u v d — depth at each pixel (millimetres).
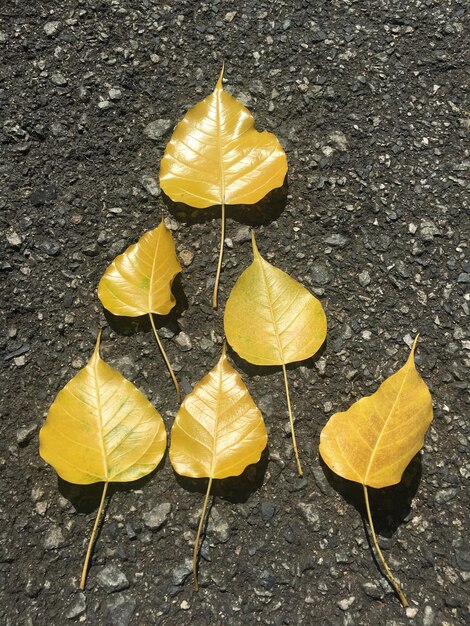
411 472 388
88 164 450
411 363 372
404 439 367
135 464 373
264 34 485
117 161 451
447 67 481
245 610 364
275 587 367
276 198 444
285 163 422
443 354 414
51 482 386
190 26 486
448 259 433
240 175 423
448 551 375
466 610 364
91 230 436
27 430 396
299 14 490
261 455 391
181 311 420
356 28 488
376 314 422
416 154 458
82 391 378
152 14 487
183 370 411
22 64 471
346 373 409
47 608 364
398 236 437
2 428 397
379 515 381
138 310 400
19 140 452
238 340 395
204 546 373
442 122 466
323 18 490
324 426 385
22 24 480
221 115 430
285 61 479
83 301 422
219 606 364
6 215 436
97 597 365
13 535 376
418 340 416
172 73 474
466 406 404
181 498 383
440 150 459
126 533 376
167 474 387
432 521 380
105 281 406
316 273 430
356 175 450
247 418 375
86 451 372
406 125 464
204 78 474
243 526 377
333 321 419
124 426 376
